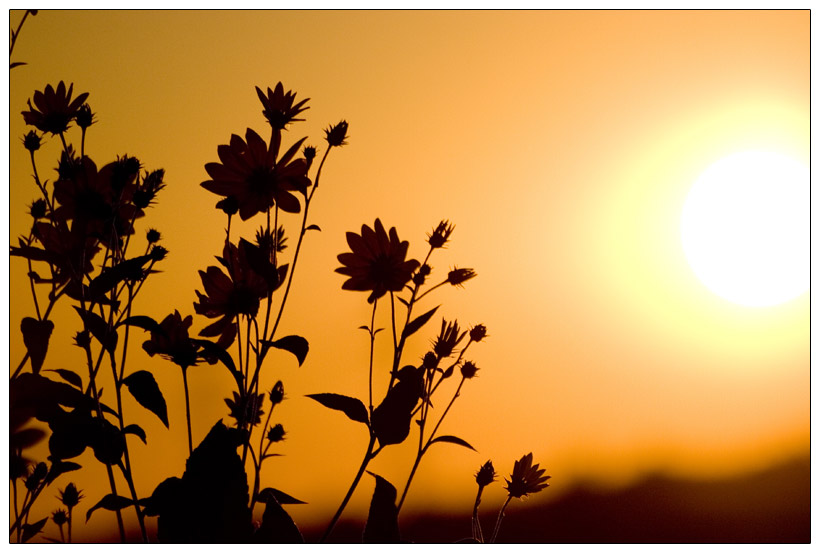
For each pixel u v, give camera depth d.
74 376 1.84
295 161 1.82
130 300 1.80
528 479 1.88
